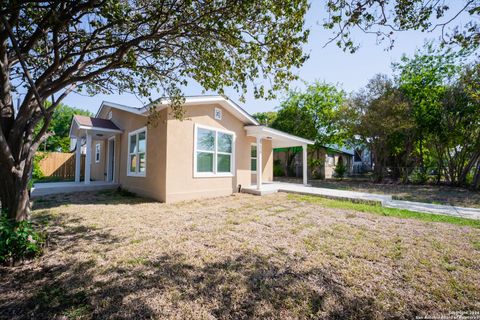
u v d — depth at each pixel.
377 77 14.74
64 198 7.64
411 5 2.47
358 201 7.48
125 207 6.27
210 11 2.82
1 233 2.71
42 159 12.53
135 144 8.93
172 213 5.65
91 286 2.39
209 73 4.07
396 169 16.88
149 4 3.18
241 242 3.67
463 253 3.27
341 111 16.30
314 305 2.11
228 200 7.74
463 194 9.94
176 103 5.28
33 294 2.25
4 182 2.89
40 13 2.95
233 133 9.49
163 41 3.48
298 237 3.93
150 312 2.00
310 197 8.38
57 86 3.22
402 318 1.96
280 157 22.58
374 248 3.45
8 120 2.93
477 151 11.91
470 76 10.33
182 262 2.94
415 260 3.04
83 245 3.49
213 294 2.27
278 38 2.93
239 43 3.22
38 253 3.07
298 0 2.62
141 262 2.93
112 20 2.83
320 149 20.22
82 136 11.20
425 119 13.41
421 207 6.73
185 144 7.53
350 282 2.49
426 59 14.02
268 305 2.11
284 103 21.00
